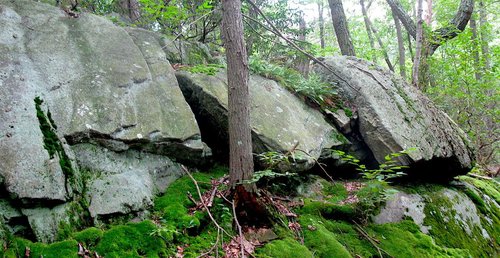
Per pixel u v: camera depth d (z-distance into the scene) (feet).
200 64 19.42
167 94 14.65
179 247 10.63
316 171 18.08
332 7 30.66
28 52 12.03
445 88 31.42
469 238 16.96
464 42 29.43
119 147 12.00
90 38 14.35
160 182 13.00
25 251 8.46
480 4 43.98
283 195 15.37
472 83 30.22
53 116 11.00
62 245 8.91
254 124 15.38
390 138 18.12
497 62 31.30
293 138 15.89
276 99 18.01
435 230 16.02
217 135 16.14
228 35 12.91
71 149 10.98
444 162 19.43
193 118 14.42
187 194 12.83
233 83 12.82
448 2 41.96
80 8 19.17
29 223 9.03
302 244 12.46
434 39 30.78
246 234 12.11
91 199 10.55
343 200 16.22
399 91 21.12
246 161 12.78
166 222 11.24
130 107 12.98
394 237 14.38
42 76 11.68
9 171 9.02
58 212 9.64
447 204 18.21
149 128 12.78
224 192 13.10
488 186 24.29
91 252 9.21
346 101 20.48
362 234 14.21
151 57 15.98
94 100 12.24
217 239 11.09
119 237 9.83
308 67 27.35
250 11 26.27
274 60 27.71
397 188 18.15
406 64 48.73
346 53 30.19
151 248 10.04
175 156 13.80
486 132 33.14
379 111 19.04
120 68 13.96
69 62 12.80
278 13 28.02
